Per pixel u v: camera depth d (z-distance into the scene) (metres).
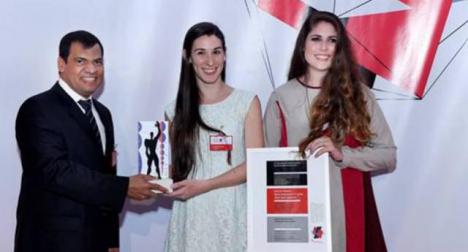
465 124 3.07
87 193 2.35
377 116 2.50
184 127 2.56
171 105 2.71
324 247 2.36
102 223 2.51
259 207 2.41
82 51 2.44
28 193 2.41
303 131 2.50
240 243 2.54
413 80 3.09
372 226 2.47
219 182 2.50
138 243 3.17
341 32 2.50
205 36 2.55
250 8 3.13
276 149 2.41
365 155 2.42
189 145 2.55
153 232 3.18
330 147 2.36
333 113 2.43
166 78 3.13
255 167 2.43
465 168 3.08
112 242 2.57
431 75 3.08
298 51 2.58
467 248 3.09
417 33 3.08
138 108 3.14
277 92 2.60
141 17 3.12
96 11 3.11
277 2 3.12
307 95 2.52
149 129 2.57
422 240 3.12
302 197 2.38
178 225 2.63
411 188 3.11
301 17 3.11
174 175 2.58
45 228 2.36
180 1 3.12
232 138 2.55
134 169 3.14
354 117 2.42
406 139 3.11
